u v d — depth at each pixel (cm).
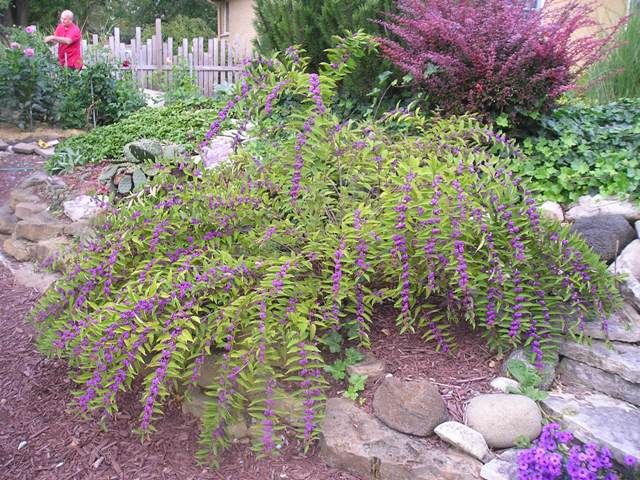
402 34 436
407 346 277
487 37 414
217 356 263
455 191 251
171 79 1091
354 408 243
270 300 238
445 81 430
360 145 303
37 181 562
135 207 301
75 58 941
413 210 250
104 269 280
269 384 228
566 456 209
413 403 232
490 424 226
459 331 285
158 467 241
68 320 279
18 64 780
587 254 261
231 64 1263
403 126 470
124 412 274
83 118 833
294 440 247
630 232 332
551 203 382
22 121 812
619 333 261
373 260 260
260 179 299
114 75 969
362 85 530
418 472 215
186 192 293
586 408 238
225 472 237
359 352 269
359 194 297
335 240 259
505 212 252
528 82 406
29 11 2547
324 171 298
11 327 365
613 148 414
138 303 237
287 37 588
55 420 275
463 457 218
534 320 254
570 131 428
